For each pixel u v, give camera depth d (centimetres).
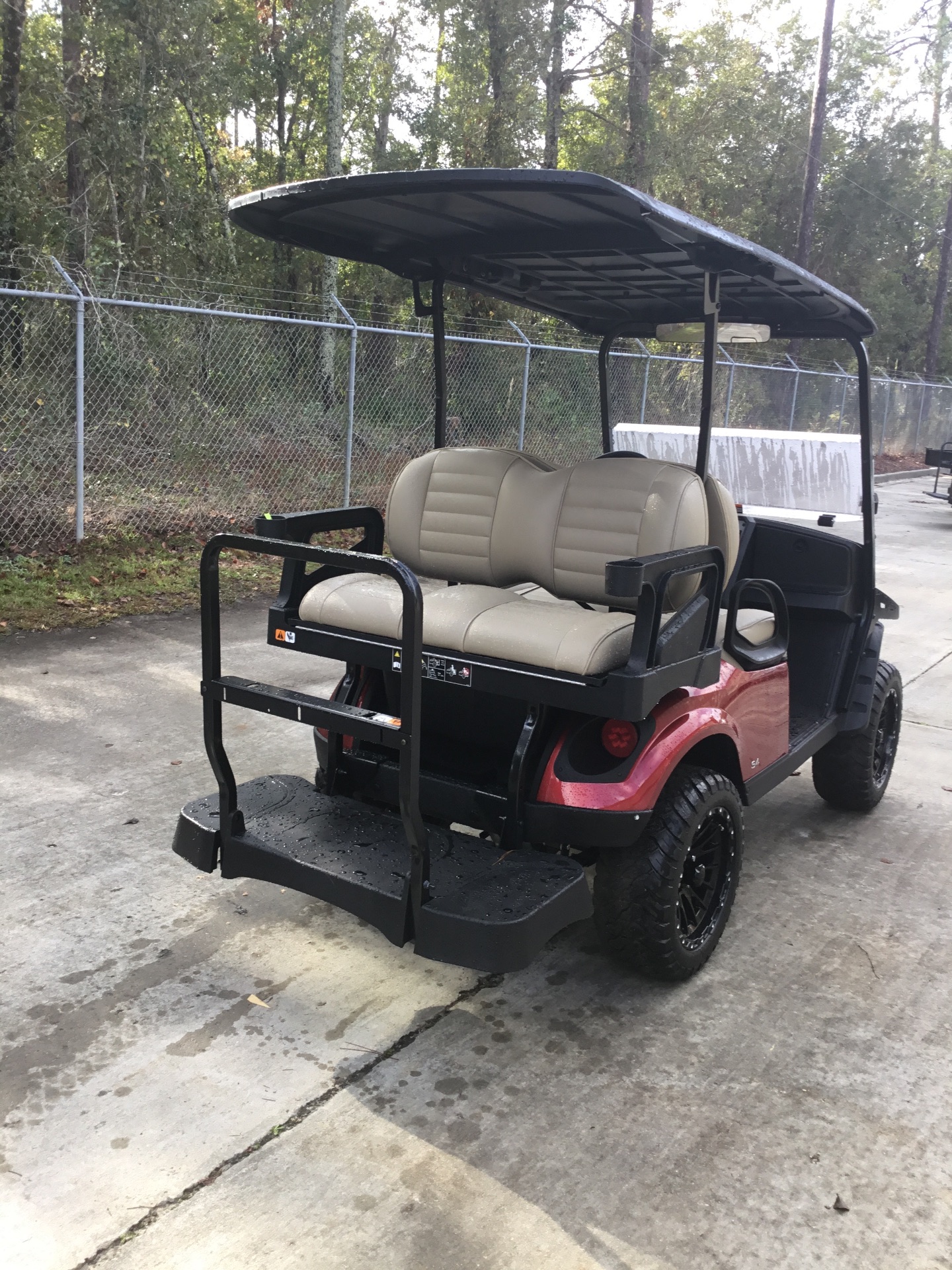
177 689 548
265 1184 217
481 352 1258
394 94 1892
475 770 304
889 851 412
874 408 2273
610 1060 267
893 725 461
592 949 324
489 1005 290
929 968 322
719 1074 263
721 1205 218
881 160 2958
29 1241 200
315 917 330
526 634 270
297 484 1042
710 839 305
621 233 306
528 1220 211
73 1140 227
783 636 347
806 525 436
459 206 294
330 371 1155
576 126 2231
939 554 1183
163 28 1409
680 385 1520
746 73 2623
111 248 1353
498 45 1755
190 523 917
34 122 1481
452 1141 233
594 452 1327
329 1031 272
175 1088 246
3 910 322
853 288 3088
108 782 424
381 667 282
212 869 283
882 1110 253
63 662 584
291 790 311
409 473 364
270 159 2045
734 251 279
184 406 1032
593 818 267
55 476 912
